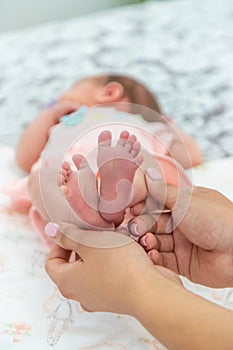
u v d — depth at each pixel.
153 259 0.91
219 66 1.91
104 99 1.55
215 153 1.58
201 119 1.70
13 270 1.14
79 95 1.57
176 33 2.09
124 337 1.00
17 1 3.06
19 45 2.07
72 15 3.03
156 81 1.86
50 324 1.02
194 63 1.93
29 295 1.08
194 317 0.74
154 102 1.61
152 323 0.76
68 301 1.06
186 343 0.73
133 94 1.58
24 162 1.46
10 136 1.68
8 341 0.99
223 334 0.71
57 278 0.91
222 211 0.90
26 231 1.24
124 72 1.91
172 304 0.76
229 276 0.91
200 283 0.96
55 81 1.89
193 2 2.27
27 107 1.79
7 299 1.07
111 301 0.83
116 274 0.82
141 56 1.98
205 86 1.83
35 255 1.18
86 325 1.02
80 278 0.86
